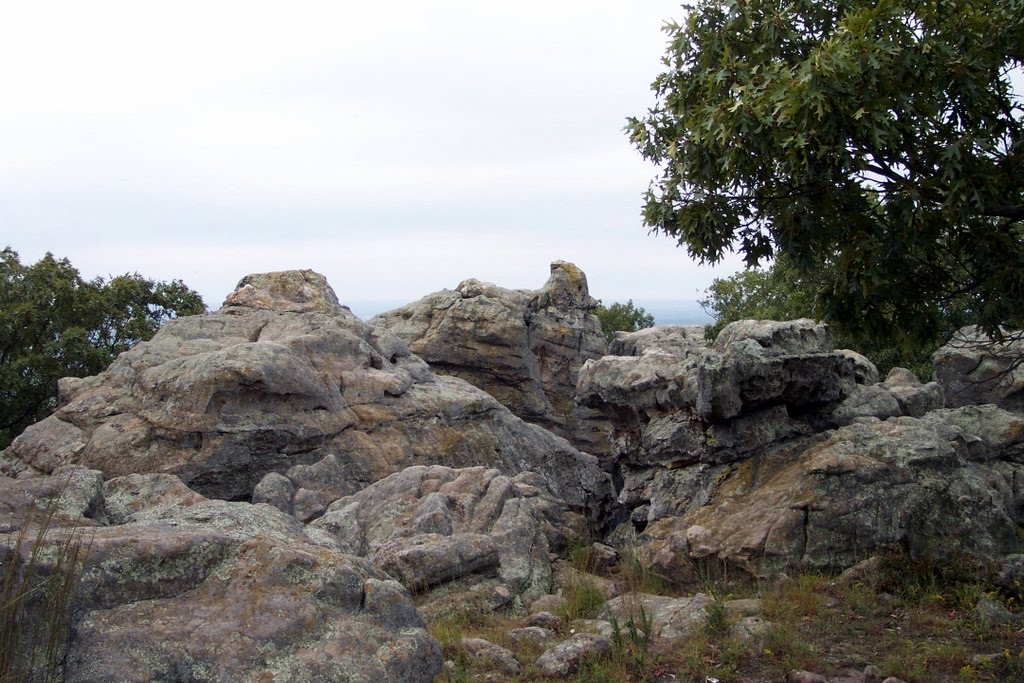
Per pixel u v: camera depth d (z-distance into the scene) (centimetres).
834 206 815
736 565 1028
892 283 845
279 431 1356
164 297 3009
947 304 891
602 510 1752
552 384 2588
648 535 1200
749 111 761
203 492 1309
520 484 1330
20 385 2462
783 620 867
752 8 841
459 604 908
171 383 1366
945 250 840
